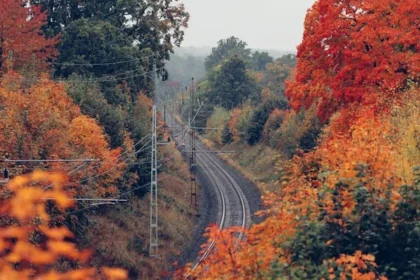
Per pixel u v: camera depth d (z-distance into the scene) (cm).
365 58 8806
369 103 8338
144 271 11450
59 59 17300
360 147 4575
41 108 10419
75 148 10906
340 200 3844
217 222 15812
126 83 18100
